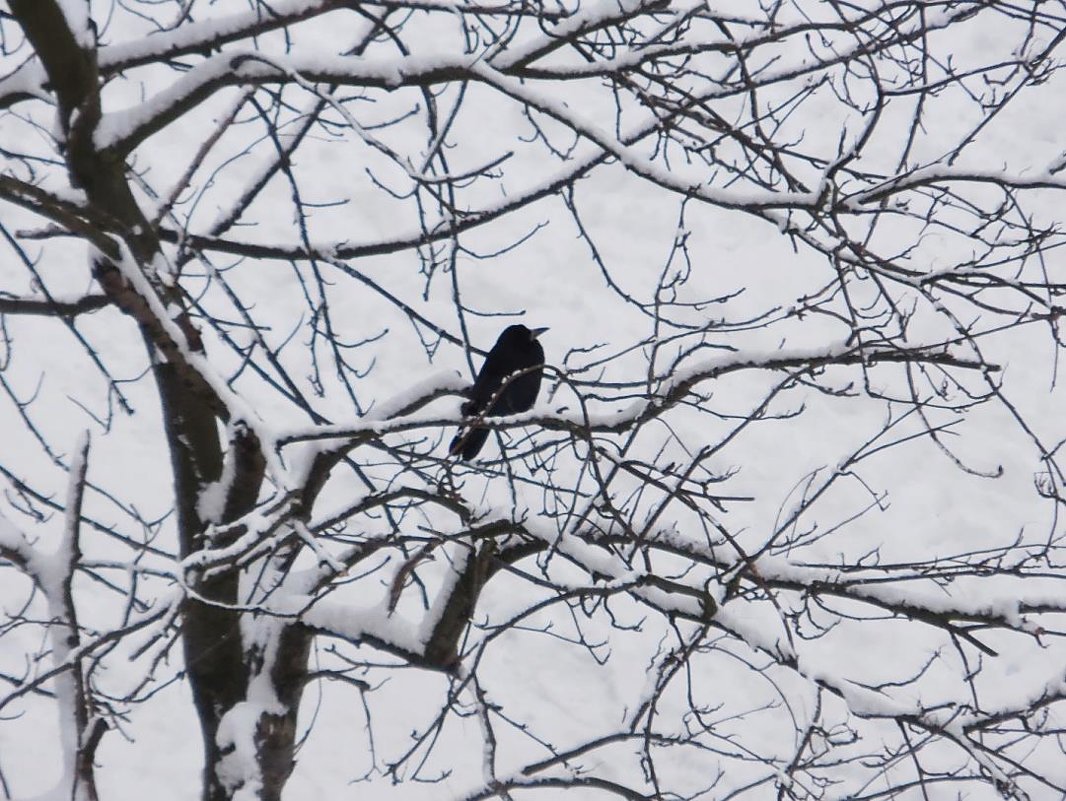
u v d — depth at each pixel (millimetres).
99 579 7184
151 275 6586
